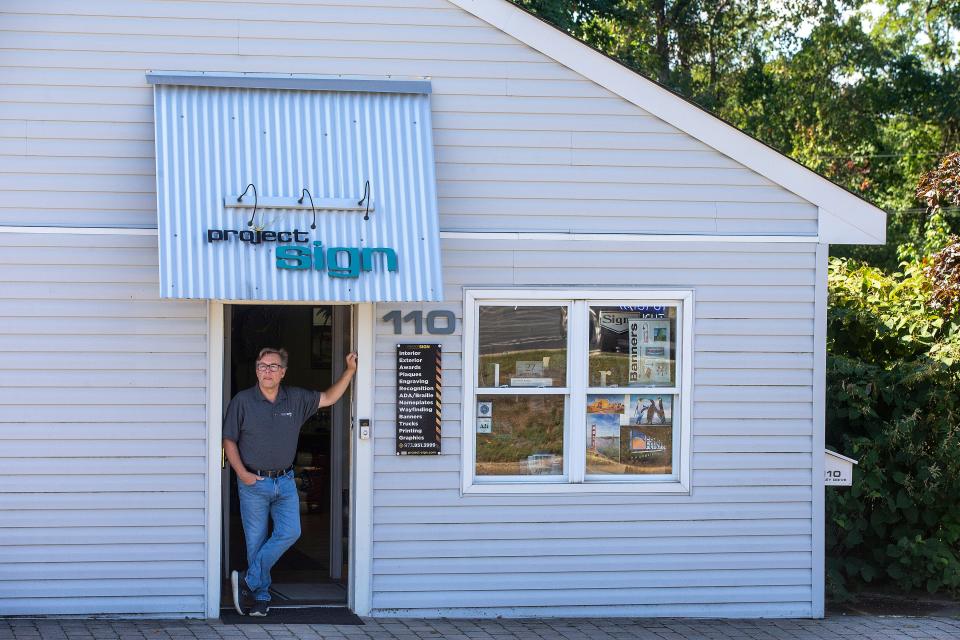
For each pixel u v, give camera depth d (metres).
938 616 9.25
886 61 27.53
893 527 10.30
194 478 8.25
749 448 8.85
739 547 8.86
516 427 8.69
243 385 10.75
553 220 8.64
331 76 8.36
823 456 8.93
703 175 8.77
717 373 8.81
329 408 11.57
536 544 8.65
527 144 8.60
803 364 8.89
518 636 8.06
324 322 11.12
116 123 8.16
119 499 8.17
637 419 8.82
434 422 8.50
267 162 7.87
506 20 8.55
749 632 8.42
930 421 10.12
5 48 8.05
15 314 8.07
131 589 8.19
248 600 8.37
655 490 8.75
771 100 27.83
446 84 8.51
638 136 8.71
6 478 8.07
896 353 11.21
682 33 27.58
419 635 7.98
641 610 8.76
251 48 8.28
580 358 8.70
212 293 7.53
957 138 27.38
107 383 8.16
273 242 7.69
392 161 8.05
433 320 8.52
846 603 9.66
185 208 7.64
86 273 8.14
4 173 8.05
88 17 8.13
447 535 8.55
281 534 8.27
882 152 28.14
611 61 8.63
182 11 8.22
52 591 8.12
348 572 8.55
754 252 8.83
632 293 8.71
